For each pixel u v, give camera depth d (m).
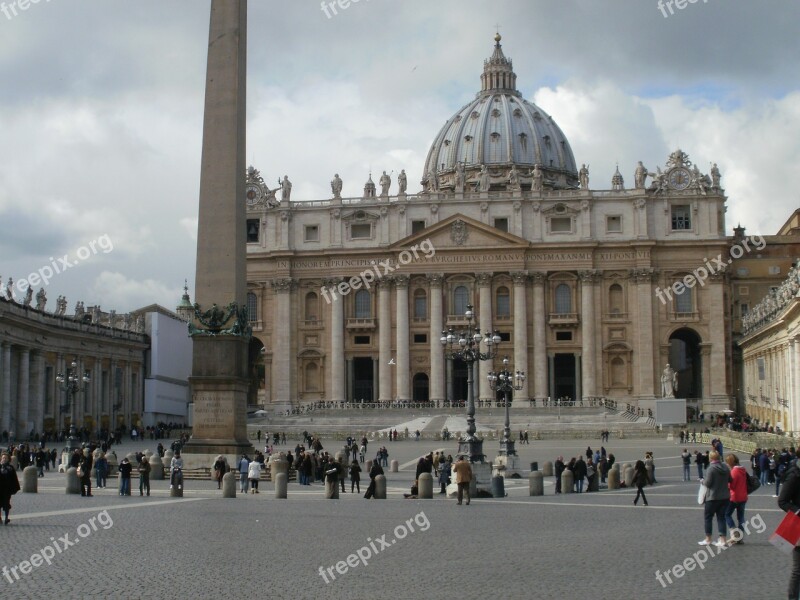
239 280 39.50
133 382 109.62
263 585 16.12
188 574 16.94
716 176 122.56
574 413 108.00
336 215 126.62
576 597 15.38
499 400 118.12
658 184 123.19
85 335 93.81
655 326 121.69
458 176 128.25
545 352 122.44
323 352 126.12
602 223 123.56
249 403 134.25
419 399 127.81
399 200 125.81
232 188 38.84
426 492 34.66
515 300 122.50
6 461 24.09
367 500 33.50
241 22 39.47
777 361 88.12
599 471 43.47
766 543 21.03
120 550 19.36
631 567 18.02
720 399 120.06
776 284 126.88
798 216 137.75
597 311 122.62
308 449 74.88
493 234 122.81
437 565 18.27
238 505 29.64
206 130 38.97
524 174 178.75
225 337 39.06
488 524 24.94
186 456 39.00
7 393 74.94
